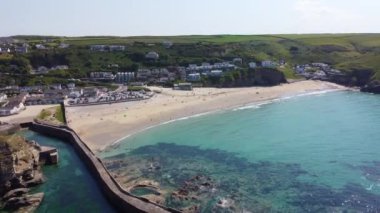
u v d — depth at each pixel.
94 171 86.44
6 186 77.38
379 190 76.00
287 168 89.44
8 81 193.75
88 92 177.50
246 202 72.06
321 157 96.50
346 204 70.69
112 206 72.00
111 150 104.56
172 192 76.50
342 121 133.88
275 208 69.62
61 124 125.38
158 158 97.81
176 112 149.50
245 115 147.38
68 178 86.25
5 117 136.75
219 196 74.69
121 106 155.75
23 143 89.50
